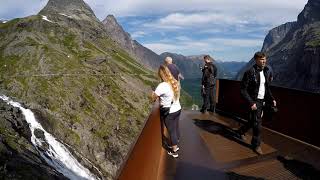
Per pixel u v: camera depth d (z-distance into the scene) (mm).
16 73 164250
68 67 174750
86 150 122625
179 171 8234
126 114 153750
